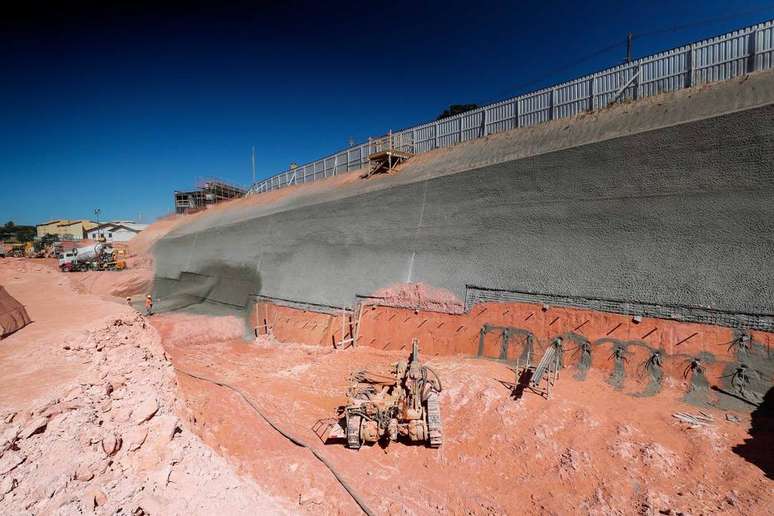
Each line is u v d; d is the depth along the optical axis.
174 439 8.45
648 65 21.03
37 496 5.70
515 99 26.94
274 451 13.66
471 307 21.62
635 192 17.67
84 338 12.52
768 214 14.45
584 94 23.48
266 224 39.22
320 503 10.94
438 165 28.50
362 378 19.56
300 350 27.95
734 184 15.32
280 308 32.81
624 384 15.45
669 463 11.46
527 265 20.27
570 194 19.69
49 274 38.00
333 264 30.78
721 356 14.18
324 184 40.78
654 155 17.38
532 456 12.76
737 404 13.26
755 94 16.31
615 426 13.21
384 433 14.04
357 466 12.98
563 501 10.88
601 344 16.75
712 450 11.59
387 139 35.69
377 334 25.39
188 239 51.25
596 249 18.28
